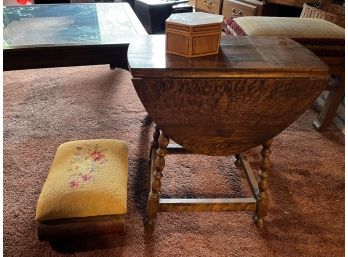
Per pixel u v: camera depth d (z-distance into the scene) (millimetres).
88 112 2021
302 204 1409
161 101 1012
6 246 1166
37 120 1920
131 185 1459
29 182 1455
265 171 1203
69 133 1811
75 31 1647
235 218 1323
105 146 1326
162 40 1195
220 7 2791
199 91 995
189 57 1053
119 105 2113
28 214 1295
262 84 1000
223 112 1045
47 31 1633
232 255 1171
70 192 1086
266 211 1255
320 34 1625
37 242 1185
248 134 1106
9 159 1591
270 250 1195
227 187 1478
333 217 1352
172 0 2857
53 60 1461
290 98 1041
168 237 1229
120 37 1566
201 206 1223
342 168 1640
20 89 2262
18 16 1891
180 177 1521
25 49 1392
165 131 1076
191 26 997
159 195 1310
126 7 2184
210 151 1139
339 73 1726
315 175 1587
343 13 1979
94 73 2557
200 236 1238
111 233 1154
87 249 1165
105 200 1084
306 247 1215
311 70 1002
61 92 2244
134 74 960
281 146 1800
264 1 2318
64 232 1111
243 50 1150
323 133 1942
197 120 1057
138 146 1727
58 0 3068
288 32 1620
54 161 1273
